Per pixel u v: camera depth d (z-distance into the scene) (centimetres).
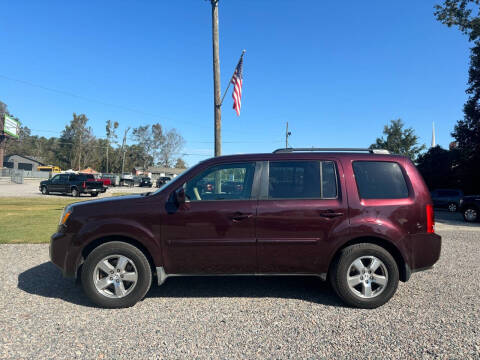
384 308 389
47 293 437
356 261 389
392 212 395
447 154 2548
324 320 355
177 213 392
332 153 426
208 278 510
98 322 348
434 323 346
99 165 10331
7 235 844
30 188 3453
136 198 408
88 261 382
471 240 864
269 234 393
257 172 412
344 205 395
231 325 342
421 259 396
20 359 273
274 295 434
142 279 386
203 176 413
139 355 281
